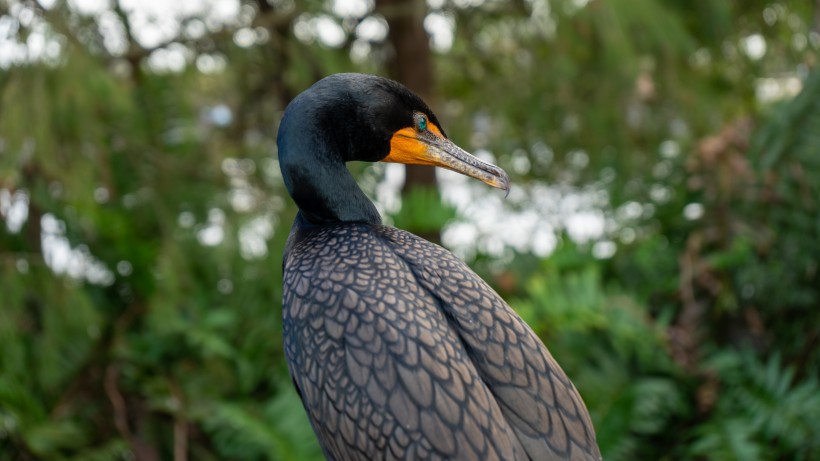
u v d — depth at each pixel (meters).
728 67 5.66
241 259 5.17
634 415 4.20
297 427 4.34
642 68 5.06
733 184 5.00
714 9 4.92
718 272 4.92
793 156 4.84
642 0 4.53
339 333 1.90
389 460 1.79
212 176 5.35
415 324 1.88
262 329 5.01
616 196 5.40
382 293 1.93
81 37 4.38
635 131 5.39
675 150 5.56
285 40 5.00
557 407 1.89
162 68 5.45
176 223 5.19
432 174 5.78
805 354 4.76
